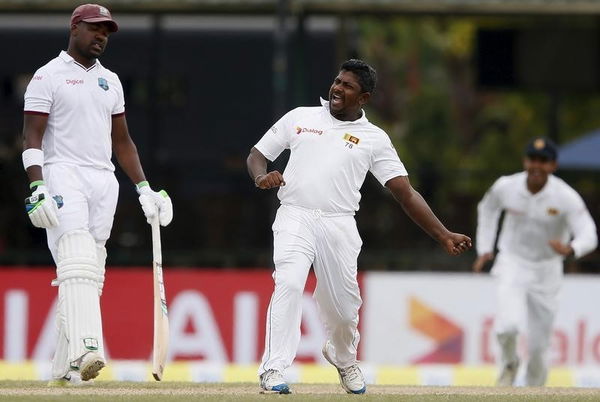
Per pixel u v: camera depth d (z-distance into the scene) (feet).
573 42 213.25
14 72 210.38
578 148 200.95
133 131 210.59
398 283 164.66
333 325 87.92
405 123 306.96
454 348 163.94
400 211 193.47
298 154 86.17
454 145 307.78
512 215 130.62
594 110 299.99
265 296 165.17
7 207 192.95
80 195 89.40
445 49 307.37
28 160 88.48
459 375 149.28
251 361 164.66
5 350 164.55
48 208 86.38
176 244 192.95
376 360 164.45
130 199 192.85
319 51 211.20
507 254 131.64
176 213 193.77
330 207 85.71
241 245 193.57
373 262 191.21
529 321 132.98
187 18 212.64
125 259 187.73
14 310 165.07
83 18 89.86
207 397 80.89
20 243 192.95
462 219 201.57
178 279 165.37
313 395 83.82
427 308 164.45
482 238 133.39
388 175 87.20
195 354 164.66
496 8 183.73
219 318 164.86
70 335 87.40
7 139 209.05
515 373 130.31
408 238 193.06
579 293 163.53
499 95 311.27
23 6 183.73
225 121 213.05
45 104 89.30
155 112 204.13
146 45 210.59
